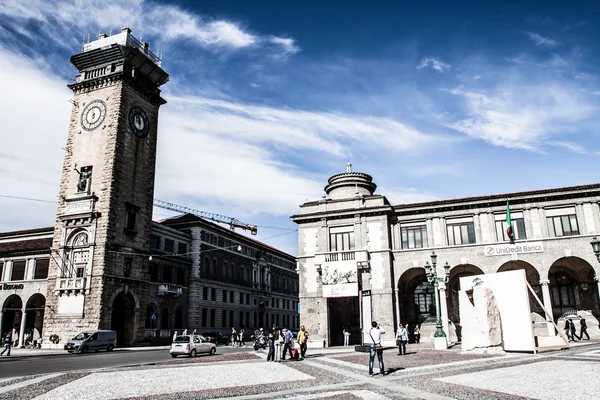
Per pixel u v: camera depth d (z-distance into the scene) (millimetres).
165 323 61219
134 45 58438
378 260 42750
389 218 44406
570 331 37250
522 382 15062
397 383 15977
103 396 14117
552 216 39875
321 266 43719
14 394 14688
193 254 68438
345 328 43438
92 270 48031
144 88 57375
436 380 16312
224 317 74125
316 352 34031
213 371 21391
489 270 40156
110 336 43625
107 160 51250
